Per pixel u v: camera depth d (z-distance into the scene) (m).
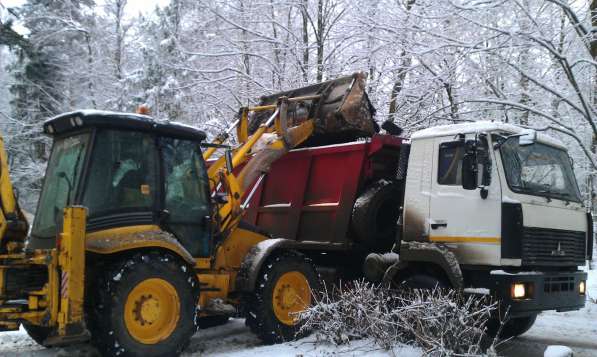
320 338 6.71
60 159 6.06
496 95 10.98
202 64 14.55
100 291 5.28
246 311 6.73
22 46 20.41
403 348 6.06
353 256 8.16
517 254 5.95
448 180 6.54
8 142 20.09
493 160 6.17
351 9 12.55
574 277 6.55
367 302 6.36
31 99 20.73
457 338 5.70
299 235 8.46
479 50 9.69
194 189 6.37
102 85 20.92
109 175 5.66
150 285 5.56
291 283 7.00
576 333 8.02
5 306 5.34
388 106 13.03
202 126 14.27
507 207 6.00
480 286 6.21
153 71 17.77
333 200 8.02
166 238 5.76
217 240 6.64
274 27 14.33
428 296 5.96
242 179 7.43
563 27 10.02
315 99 8.73
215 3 14.02
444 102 12.08
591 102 10.20
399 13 11.04
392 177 7.96
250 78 13.62
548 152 6.88
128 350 5.30
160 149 6.07
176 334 5.67
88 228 5.43
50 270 5.11
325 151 8.13
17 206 6.16
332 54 13.48
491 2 9.56
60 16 21.03
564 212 6.59
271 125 8.52
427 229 6.63
